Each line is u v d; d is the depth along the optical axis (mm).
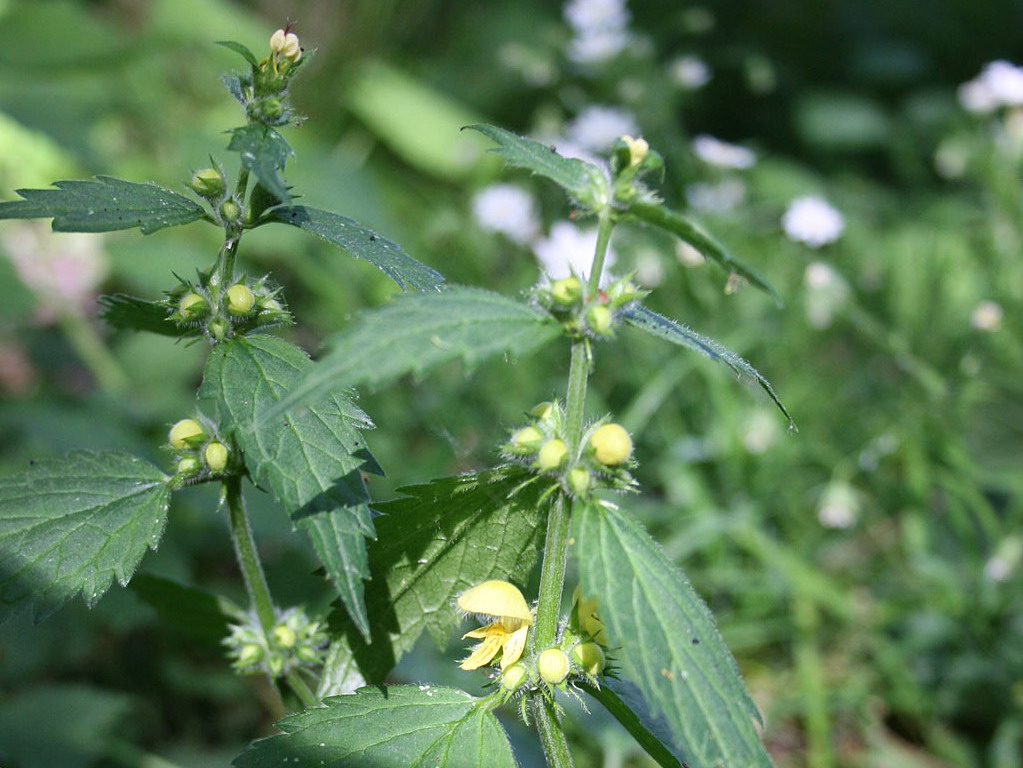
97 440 566
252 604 302
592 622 256
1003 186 737
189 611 316
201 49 1018
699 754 214
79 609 488
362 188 832
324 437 247
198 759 465
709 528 542
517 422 596
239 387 253
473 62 1151
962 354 637
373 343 215
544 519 273
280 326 269
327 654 291
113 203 257
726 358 244
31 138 831
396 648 286
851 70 1239
